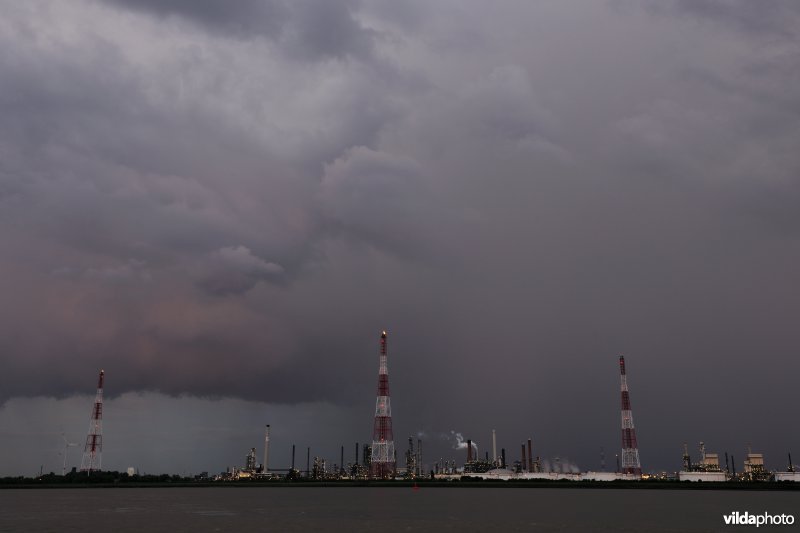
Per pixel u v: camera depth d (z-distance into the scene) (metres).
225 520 179.25
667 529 159.00
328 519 183.62
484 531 151.12
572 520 183.12
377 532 147.25
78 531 146.25
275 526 161.25
